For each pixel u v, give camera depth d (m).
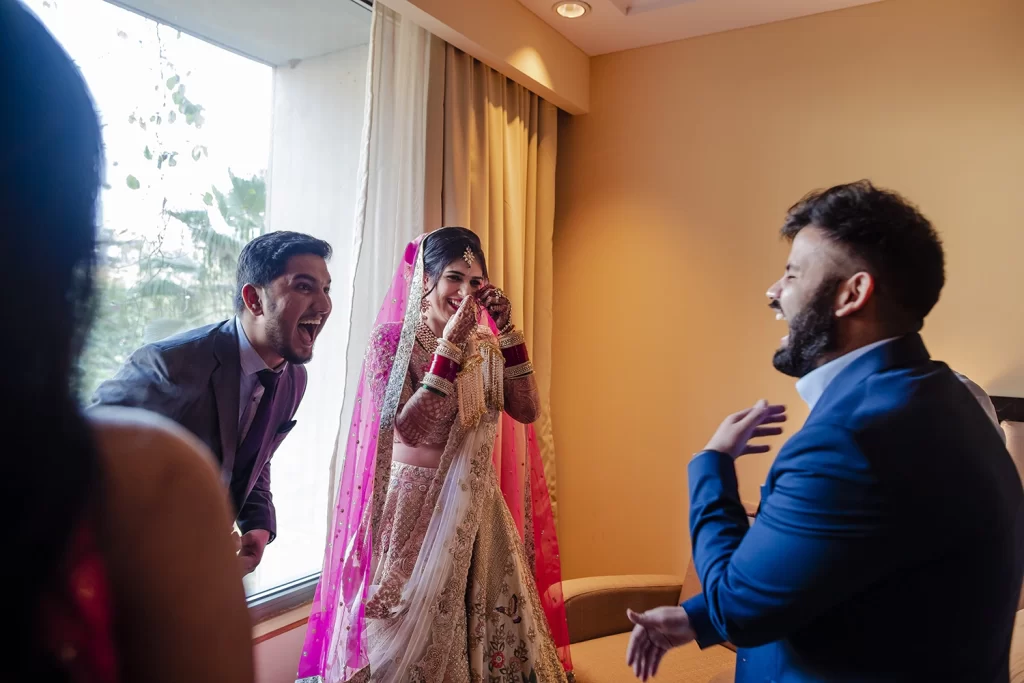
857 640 0.85
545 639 1.85
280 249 1.84
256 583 2.00
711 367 2.73
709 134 2.75
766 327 2.62
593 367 2.98
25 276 0.31
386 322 1.87
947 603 0.82
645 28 2.72
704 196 2.75
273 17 1.96
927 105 2.35
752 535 0.88
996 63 2.25
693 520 1.00
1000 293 2.23
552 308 3.06
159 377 1.64
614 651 2.11
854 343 0.95
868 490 0.80
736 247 2.69
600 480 2.95
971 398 0.94
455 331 1.73
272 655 2.02
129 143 1.63
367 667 1.63
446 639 1.66
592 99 3.01
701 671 1.99
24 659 0.31
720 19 2.61
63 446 0.32
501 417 2.18
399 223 2.24
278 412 1.92
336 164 2.19
